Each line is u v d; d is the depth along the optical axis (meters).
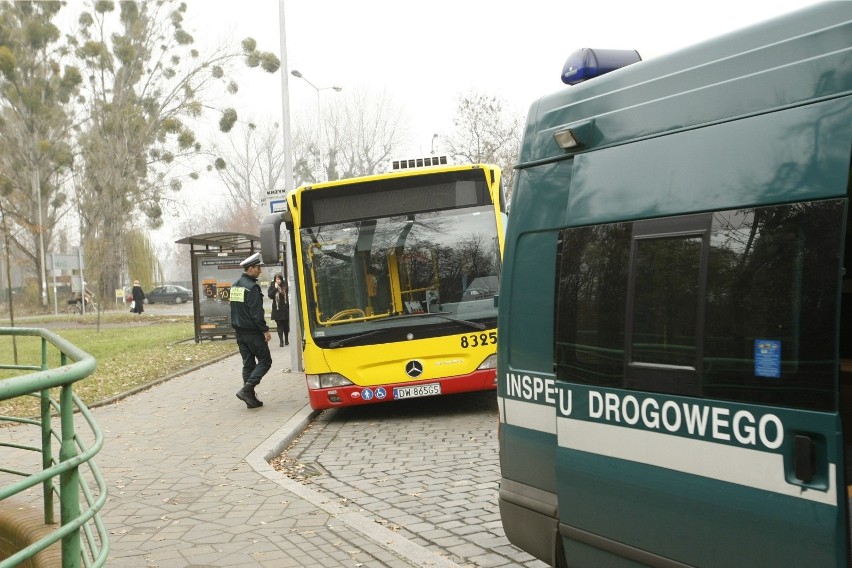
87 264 52.22
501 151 35.22
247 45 46.66
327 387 10.49
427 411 11.58
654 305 3.44
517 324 4.36
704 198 3.25
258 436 9.62
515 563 5.12
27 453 8.88
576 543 3.86
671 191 3.41
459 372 10.45
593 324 3.77
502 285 4.49
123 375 16.64
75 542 3.34
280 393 13.51
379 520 6.24
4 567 2.72
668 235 3.39
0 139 54.94
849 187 3.04
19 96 54.56
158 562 5.26
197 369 17.92
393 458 8.54
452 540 5.64
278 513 6.34
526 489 4.28
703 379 3.18
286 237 18.39
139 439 9.73
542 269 4.19
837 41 2.86
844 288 3.67
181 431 10.20
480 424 10.23
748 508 2.98
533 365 4.22
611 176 3.75
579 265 3.89
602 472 3.67
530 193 4.31
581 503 3.80
